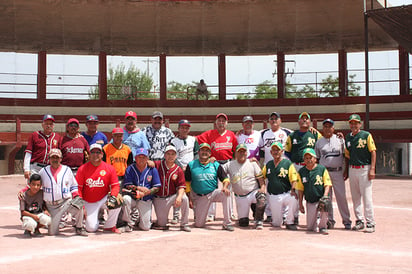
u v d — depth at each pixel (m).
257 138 10.38
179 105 29.97
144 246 7.10
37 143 9.09
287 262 6.02
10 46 30.25
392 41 30.70
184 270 5.58
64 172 8.07
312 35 31.20
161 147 9.95
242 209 9.19
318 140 9.39
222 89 30.45
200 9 28.08
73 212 7.91
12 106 28.11
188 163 9.16
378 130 25.78
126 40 31.53
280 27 30.45
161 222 8.83
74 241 7.49
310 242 7.49
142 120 28.48
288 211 8.87
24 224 7.67
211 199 8.98
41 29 29.81
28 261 6.03
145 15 28.64
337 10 27.83
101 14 28.34
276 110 29.62
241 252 6.67
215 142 9.99
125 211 8.44
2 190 16.91
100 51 29.72
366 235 8.17
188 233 8.41
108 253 6.56
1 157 24.89
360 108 28.58
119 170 9.15
